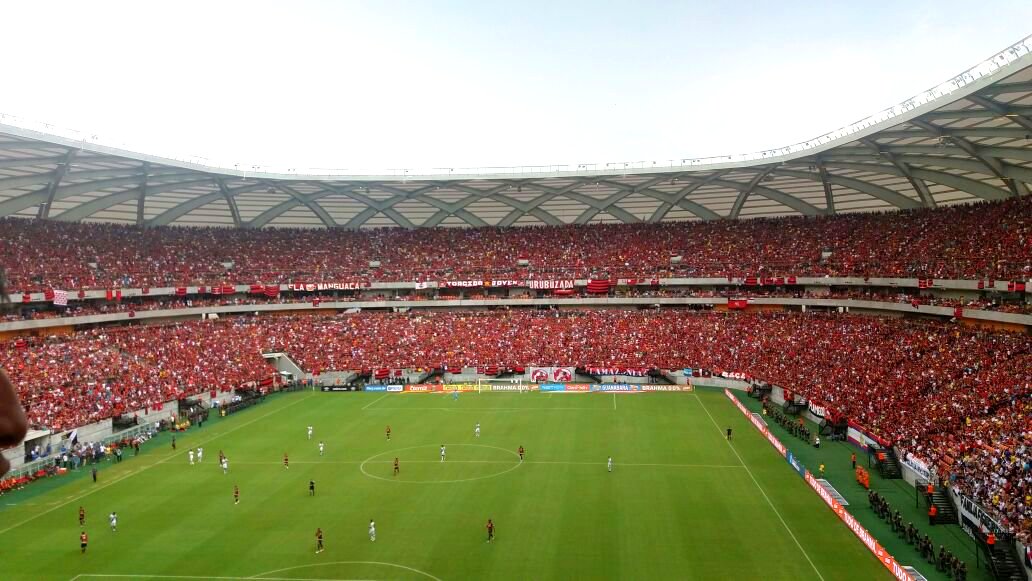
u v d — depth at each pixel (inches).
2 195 3683.6
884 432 2623.0
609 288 4815.5
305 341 4483.3
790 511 2064.5
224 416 3521.2
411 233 5295.3
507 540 1886.1
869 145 3272.6
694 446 2812.5
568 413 3506.4
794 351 3937.0
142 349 3767.2
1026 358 2689.5
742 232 4874.5
